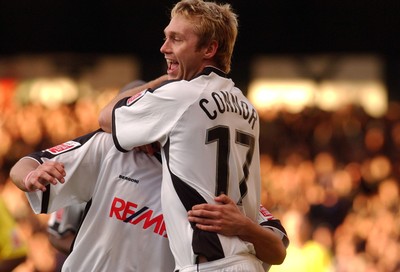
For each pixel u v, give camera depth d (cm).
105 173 902
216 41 857
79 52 3566
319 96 3444
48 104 3422
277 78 3481
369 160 2950
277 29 3444
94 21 3519
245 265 824
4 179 3011
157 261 896
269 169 2936
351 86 3431
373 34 3400
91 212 906
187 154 827
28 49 3575
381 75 3409
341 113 3184
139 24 3500
